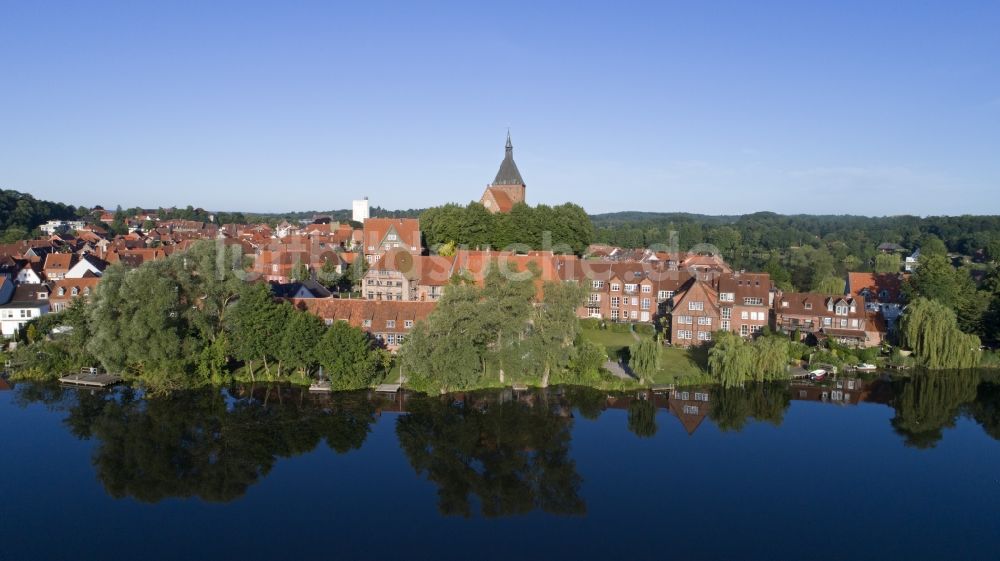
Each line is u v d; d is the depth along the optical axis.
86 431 72.81
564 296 85.44
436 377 82.00
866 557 49.00
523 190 185.75
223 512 55.59
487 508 56.62
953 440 72.12
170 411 78.31
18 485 60.22
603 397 84.06
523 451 68.38
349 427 73.94
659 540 51.19
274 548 49.91
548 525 53.59
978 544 50.84
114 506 56.47
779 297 118.25
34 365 90.88
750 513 55.53
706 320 108.25
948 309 101.38
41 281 146.25
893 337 108.31
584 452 68.00
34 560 48.00
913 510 56.31
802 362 99.94
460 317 81.56
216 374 86.06
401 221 145.25
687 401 83.69
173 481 61.34
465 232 146.00
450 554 49.12
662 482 61.44
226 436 71.44
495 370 88.94
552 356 84.88
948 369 98.69
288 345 84.00
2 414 77.38
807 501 57.75
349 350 83.62
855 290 131.88
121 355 81.94
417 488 60.28
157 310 80.88
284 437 71.31
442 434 72.25
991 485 61.09
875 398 86.31
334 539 51.22
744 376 88.88
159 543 50.56
